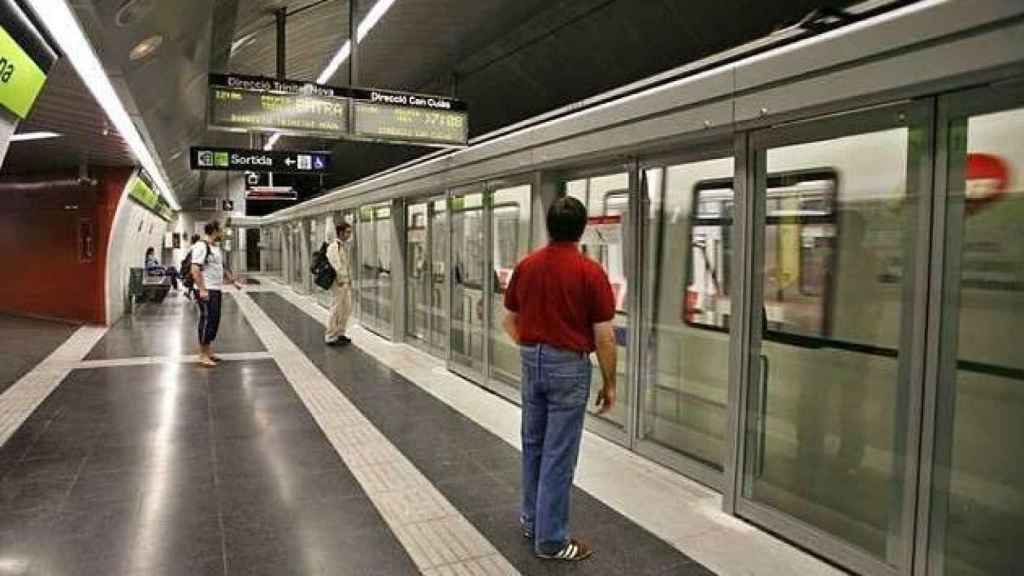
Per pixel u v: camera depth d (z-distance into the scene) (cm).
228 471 432
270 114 587
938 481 276
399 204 962
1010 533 277
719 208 426
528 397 328
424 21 725
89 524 351
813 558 322
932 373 275
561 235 320
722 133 366
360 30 751
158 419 552
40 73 386
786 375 366
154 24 399
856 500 331
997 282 270
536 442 331
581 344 309
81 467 436
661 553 326
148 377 716
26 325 1125
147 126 670
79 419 550
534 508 336
